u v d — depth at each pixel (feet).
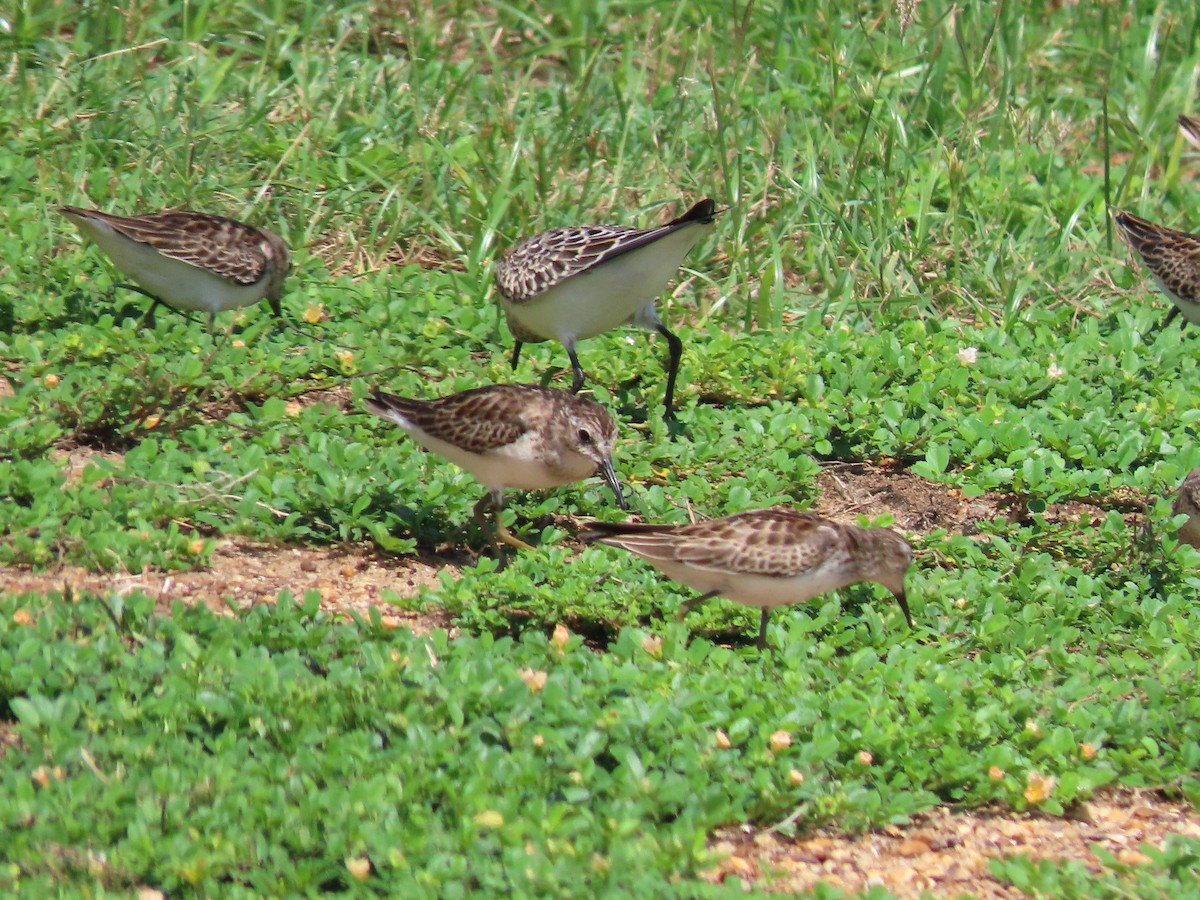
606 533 34.40
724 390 48.65
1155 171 71.41
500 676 30.27
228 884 24.94
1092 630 37.14
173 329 48.11
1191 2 77.82
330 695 28.89
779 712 30.55
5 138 57.62
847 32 72.28
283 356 47.80
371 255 55.98
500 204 55.77
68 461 39.55
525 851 25.62
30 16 63.10
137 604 31.78
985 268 58.54
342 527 37.88
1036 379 50.34
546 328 46.73
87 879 24.53
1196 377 51.90
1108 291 59.47
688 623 35.55
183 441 41.98
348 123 61.26
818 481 44.78
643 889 25.03
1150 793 31.22
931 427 46.26
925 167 63.98
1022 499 43.57
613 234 45.65
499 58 70.03
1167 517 41.45
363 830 25.54
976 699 32.48
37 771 26.40
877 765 30.42
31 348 44.62
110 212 54.44
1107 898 26.73
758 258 57.98
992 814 30.14
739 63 65.21
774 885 26.55
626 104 65.51
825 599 37.01
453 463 38.88
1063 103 73.56
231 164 57.93
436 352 48.39
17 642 30.04
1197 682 34.37
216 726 28.58
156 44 63.31
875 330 54.80
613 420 39.04
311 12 67.36
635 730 28.96
